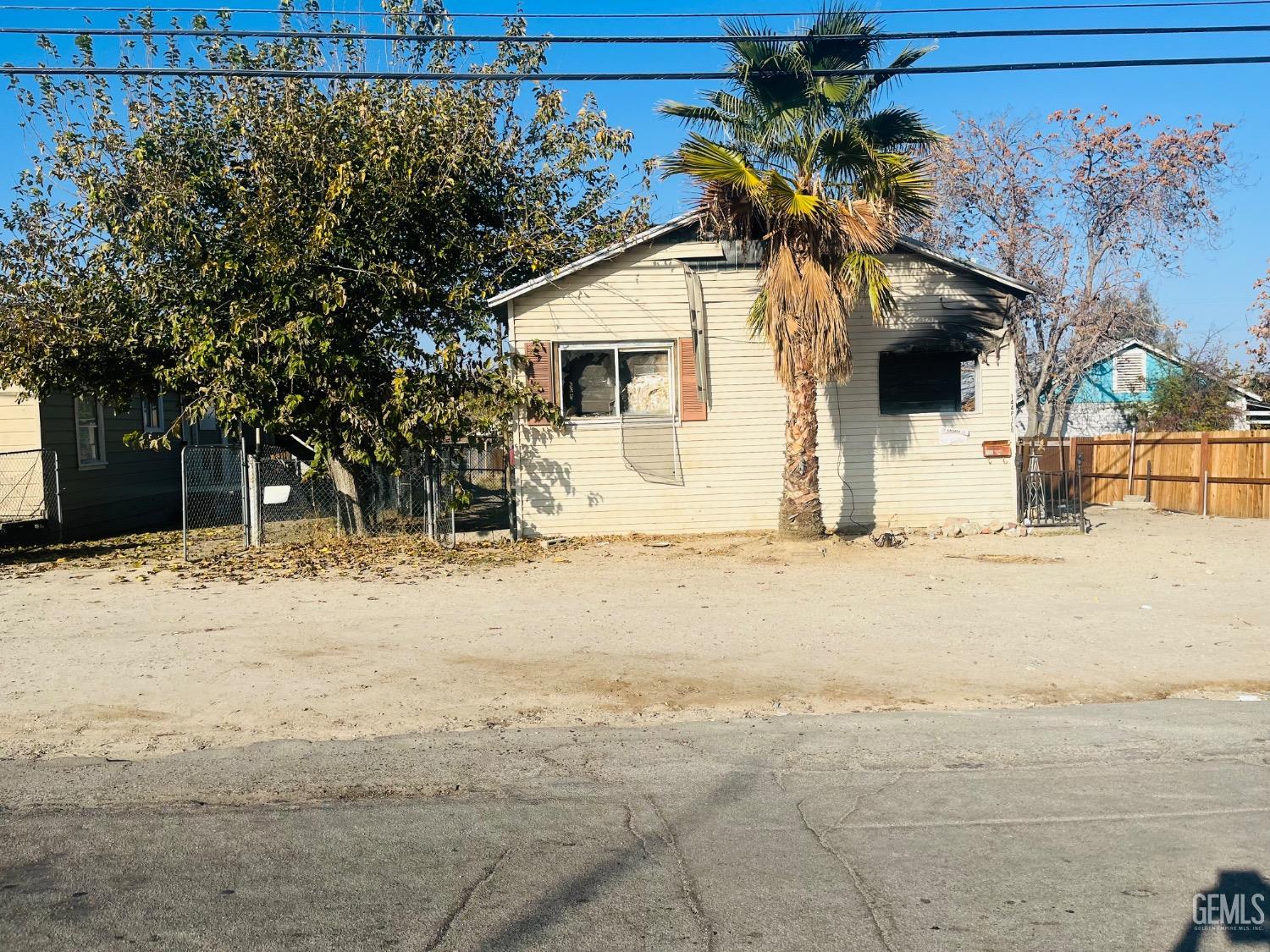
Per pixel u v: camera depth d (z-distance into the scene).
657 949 3.93
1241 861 4.71
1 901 4.36
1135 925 4.12
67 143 15.56
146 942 4.00
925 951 3.92
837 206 14.03
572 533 16.28
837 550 14.35
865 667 8.34
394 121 15.85
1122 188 28.14
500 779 5.89
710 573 12.81
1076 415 33.22
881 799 5.56
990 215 29.34
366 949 3.94
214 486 21.06
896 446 16.47
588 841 4.98
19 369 15.30
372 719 7.01
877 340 16.34
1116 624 9.81
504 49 17.50
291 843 4.97
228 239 15.48
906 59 14.02
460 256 16.64
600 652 8.79
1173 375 30.41
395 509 16.78
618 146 17.88
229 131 15.83
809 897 4.37
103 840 5.02
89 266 15.77
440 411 15.12
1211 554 14.06
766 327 14.84
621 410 16.39
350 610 10.61
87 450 19.89
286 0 16.86
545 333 16.16
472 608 10.73
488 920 4.17
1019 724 6.87
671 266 16.19
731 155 13.83
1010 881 4.52
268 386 15.02
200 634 9.48
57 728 6.83
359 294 15.81
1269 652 8.76
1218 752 6.32
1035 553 14.20
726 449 16.33
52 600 11.29
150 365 16.50
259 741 6.57
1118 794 5.62
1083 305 28.91
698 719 7.05
